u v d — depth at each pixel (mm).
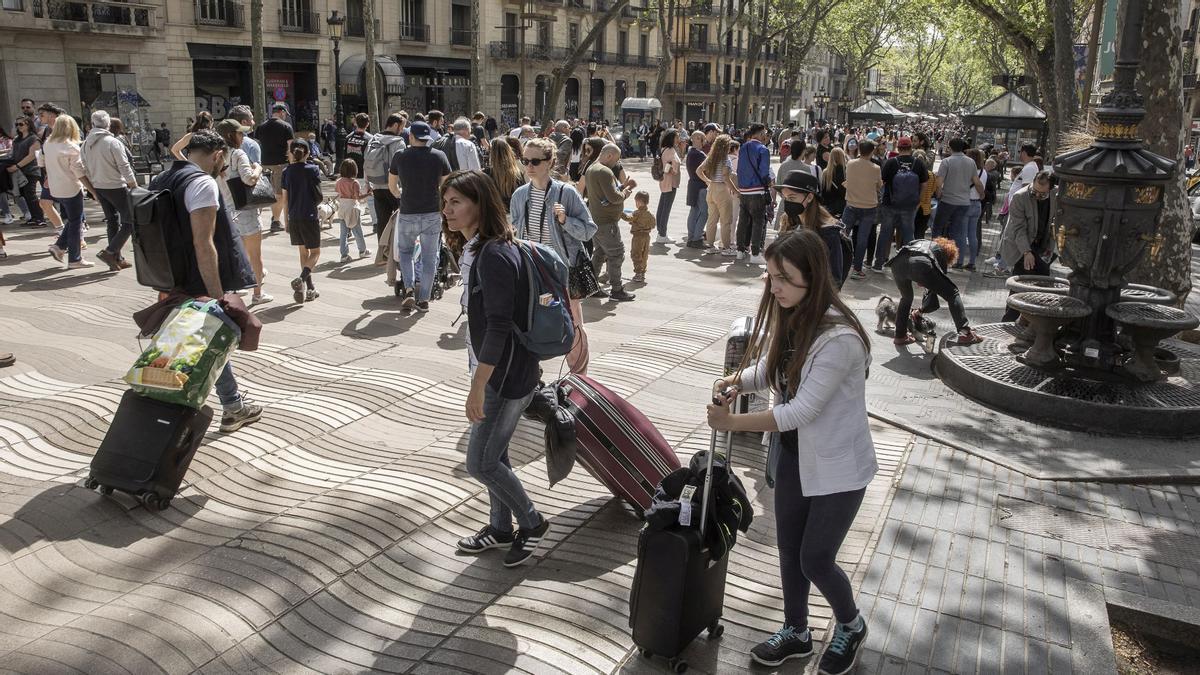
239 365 6402
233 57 34344
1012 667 3238
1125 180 5961
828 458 2906
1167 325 5781
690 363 6977
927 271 7086
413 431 5387
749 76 48781
